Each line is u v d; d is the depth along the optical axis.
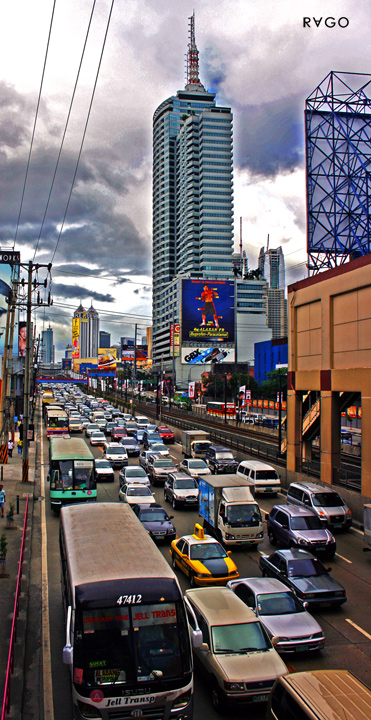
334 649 12.05
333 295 28.84
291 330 33.69
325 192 38.75
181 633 8.28
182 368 160.62
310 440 34.72
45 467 37.66
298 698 6.97
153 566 9.25
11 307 47.16
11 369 48.22
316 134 38.97
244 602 12.45
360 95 39.88
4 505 24.72
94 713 7.61
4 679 10.14
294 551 15.49
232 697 9.22
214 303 159.75
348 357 27.42
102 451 44.38
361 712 6.61
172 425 63.09
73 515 13.21
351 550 20.38
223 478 22.73
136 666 7.90
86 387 184.50
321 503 23.16
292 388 33.06
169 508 26.72
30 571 16.94
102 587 8.43
